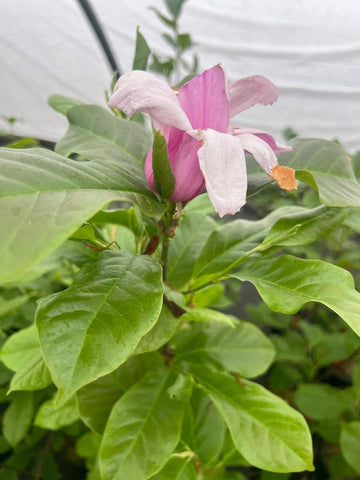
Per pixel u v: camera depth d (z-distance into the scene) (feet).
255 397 0.77
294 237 0.72
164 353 0.92
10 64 2.84
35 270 1.13
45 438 1.58
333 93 2.75
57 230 0.37
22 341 0.92
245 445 0.71
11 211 0.38
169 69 1.14
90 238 0.59
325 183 0.67
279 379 1.69
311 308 1.97
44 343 0.43
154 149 0.51
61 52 2.68
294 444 0.70
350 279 0.59
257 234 0.81
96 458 1.16
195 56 1.11
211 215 1.92
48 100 0.84
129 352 0.43
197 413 0.93
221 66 0.51
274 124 3.16
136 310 0.47
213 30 2.43
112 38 2.53
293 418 0.73
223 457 1.03
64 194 0.42
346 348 1.58
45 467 1.45
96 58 2.69
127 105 0.49
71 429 1.39
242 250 0.78
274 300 0.59
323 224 0.73
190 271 0.89
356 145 3.41
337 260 1.64
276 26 2.31
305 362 1.69
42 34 2.55
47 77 2.92
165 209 0.55
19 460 1.46
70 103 0.85
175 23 1.23
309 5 2.14
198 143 0.54
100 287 0.50
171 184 0.54
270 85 0.60
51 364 0.41
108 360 0.42
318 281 0.60
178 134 0.54
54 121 3.23
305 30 2.32
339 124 3.11
